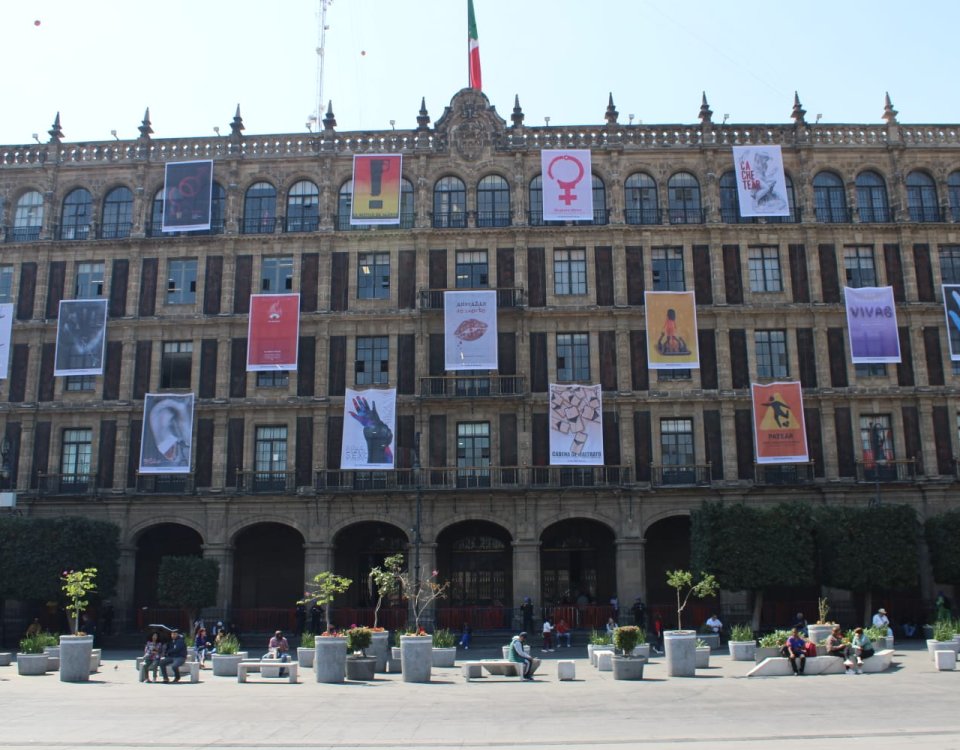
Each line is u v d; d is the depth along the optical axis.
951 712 23.70
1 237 57.78
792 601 52.78
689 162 57.38
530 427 53.88
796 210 56.72
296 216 57.72
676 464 53.62
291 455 53.97
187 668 34.31
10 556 47.53
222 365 55.12
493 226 56.84
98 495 53.44
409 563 52.34
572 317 55.16
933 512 53.00
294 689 30.02
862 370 54.75
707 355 54.78
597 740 19.89
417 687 30.58
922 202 57.38
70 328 55.12
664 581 54.97
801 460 52.50
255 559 56.03
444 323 54.78
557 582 55.88
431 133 58.06
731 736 20.31
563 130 57.50
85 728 21.59
